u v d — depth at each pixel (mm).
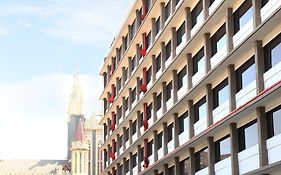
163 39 58250
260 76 37750
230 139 41906
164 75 56438
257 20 38281
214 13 43844
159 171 60531
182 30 54531
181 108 52969
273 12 34656
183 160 53781
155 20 62531
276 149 35969
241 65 41969
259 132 37406
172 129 56531
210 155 45656
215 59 46156
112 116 81438
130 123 71438
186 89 52562
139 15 69562
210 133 44812
